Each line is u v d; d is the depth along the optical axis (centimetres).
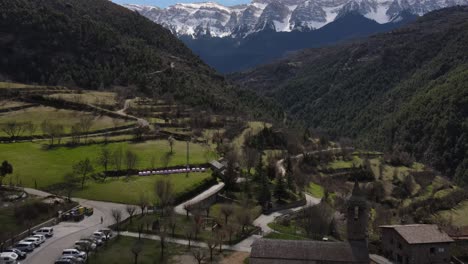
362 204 9494
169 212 12525
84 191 14500
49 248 10575
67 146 18938
